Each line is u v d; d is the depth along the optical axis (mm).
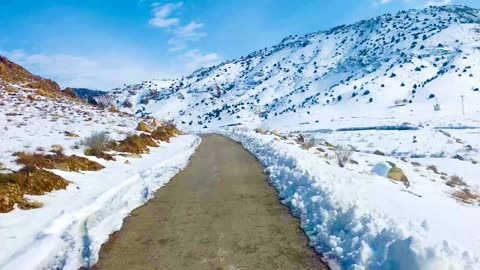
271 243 6820
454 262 4816
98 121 32938
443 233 6441
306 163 13992
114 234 7535
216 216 8695
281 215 8547
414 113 141000
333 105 186000
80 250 6566
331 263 5879
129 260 6223
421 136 54656
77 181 12055
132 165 16891
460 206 10445
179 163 18453
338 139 55531
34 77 52781
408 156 36531
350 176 12133
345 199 8289
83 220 8203
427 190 13750
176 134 45156
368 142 50031
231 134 51219
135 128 31828
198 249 6641
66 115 32875
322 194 9117
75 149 16516
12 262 5773
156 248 6734
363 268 5379
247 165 17047
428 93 172500
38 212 8688
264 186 11945
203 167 17031
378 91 187375
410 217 7379
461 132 58250
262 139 28844
